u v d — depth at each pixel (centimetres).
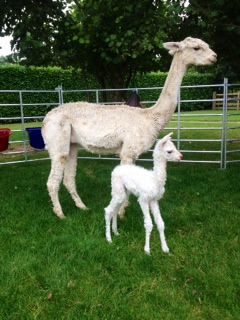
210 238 459
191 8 713
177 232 480
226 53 920
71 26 940
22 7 854
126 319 315
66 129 536
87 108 542
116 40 845
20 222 518
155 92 2702
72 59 1055
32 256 416
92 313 323
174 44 548
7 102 2170
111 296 344
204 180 721
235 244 439
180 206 570
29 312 325
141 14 822
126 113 531
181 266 394
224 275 372
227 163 889
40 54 925
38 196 638
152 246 441
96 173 804
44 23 919
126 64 1076
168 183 697
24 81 2216
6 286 361
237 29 776
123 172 437
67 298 344
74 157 575
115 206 450
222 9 777
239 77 995
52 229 496
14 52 912
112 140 523
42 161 995
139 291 353
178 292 350
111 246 436
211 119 1905
